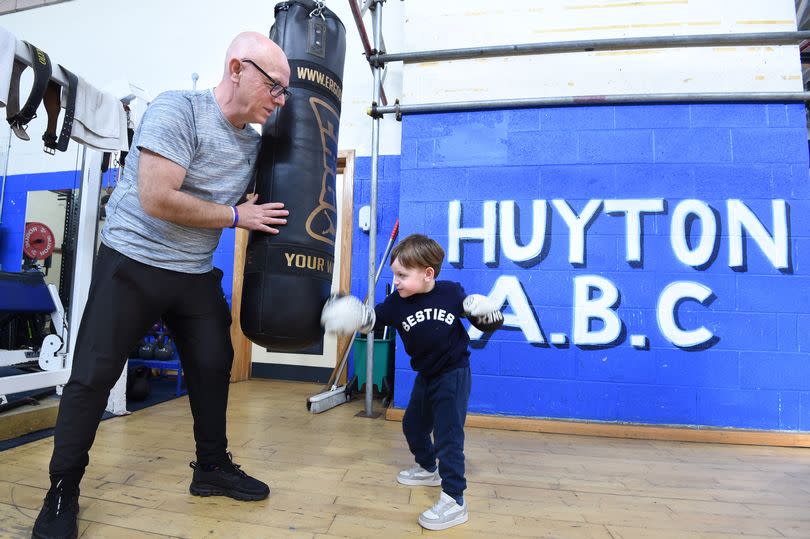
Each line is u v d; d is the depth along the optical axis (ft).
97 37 13.50
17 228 13.16
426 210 8.16
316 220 4.38
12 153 13.50
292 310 4.15
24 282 7.99
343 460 5.59
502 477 5.20
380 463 5.50
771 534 3.92
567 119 7.87
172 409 8.12
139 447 5.86
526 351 7.61
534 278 7.72
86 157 7.65
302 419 7.64
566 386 7.47
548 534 3.84
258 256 4.23
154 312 3.97
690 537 3.84
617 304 7.47
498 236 7.89
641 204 7.57
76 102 6.12
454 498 3.99
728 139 7.46
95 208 7.88
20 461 5.24
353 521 3.97
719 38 7.10
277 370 11.71
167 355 9.23
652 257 7.47
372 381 8.21
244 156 4.24
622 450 6.37
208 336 4.27
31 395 7.59
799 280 7.16
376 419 7.72
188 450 5.78
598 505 4.46
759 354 7.11
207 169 3.97
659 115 7.63
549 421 7.32
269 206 4.17
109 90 7.49
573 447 6.46
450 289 4.47
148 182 3.49
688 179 7.49
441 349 4.25
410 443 4.85
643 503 4.53
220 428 4.37
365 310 4.20
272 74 3.82
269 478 4.93
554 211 7.78
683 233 7.43
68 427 3.60
